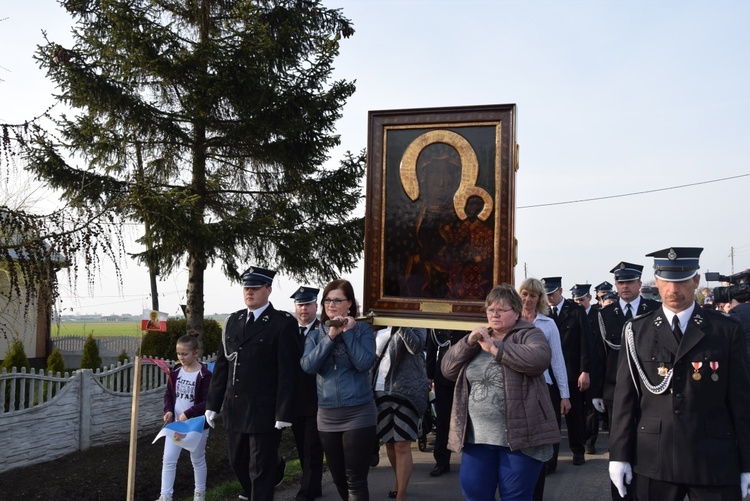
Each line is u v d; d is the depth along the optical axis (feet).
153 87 39.93
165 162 41.75
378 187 19.84
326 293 17.76
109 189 38.06
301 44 41.47
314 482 20.89
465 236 19.01
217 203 43.29
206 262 39.65
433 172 19.39
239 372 18.26
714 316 12.44
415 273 19.39
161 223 34.78
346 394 16.96
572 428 26.78
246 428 17.89
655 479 12.28
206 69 38.24
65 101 37.24
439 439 25.18
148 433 30.83
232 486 22.90
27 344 60.90
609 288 38.91
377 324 19.26
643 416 12.68
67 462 24.95
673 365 12.26
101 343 74.59
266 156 41.75
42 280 19.77
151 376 31.94
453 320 18.76
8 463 23.47
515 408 13.74
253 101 39.27
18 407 26.25
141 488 22.72
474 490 14.26
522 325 14.73
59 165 36.86
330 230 42.98
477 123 18.99
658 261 12.73
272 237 40.52
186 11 42.37
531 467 13.78
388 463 27.68
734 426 12.01
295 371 18.25
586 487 23.04
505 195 18.58
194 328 42.65
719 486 11.79
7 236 19.89
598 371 26.14
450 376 14.92
